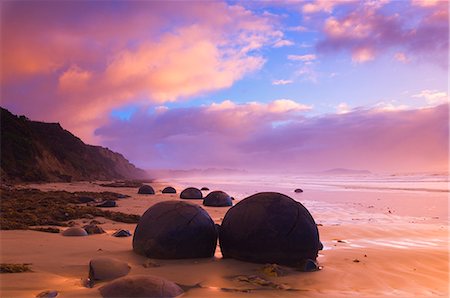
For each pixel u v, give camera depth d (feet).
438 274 19.10
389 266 20.63
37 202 53.31
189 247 20.89
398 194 85.66
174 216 21.45
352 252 24.29
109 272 16.46
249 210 20.66
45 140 173.47
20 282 14.90
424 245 27.30
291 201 21.11
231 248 20.72
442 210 53.72
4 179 108.88
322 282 17.28
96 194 77.15
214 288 15.85
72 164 180.96
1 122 137.08
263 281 16.72
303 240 19.81
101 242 25.05
